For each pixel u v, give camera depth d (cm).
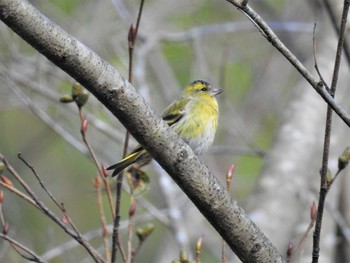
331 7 1031
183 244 1345
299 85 1577
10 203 1491
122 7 1513
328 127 677
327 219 1373
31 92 1622
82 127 785
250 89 1894
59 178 1748
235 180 1733
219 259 1667
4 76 1348
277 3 2091
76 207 1716
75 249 1554
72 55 616
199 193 672
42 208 762
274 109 1877
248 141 1563
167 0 1827
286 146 1477
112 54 1700
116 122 1467
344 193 1406
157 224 1769
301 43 1991
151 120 650
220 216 679
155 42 1625
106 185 787
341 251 1376
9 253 1353
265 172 1457
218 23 1881
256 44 1925
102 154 1552
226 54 1678
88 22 1736
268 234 1368
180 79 1834
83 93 780
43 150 1788
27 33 602
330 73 1521
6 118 1828
